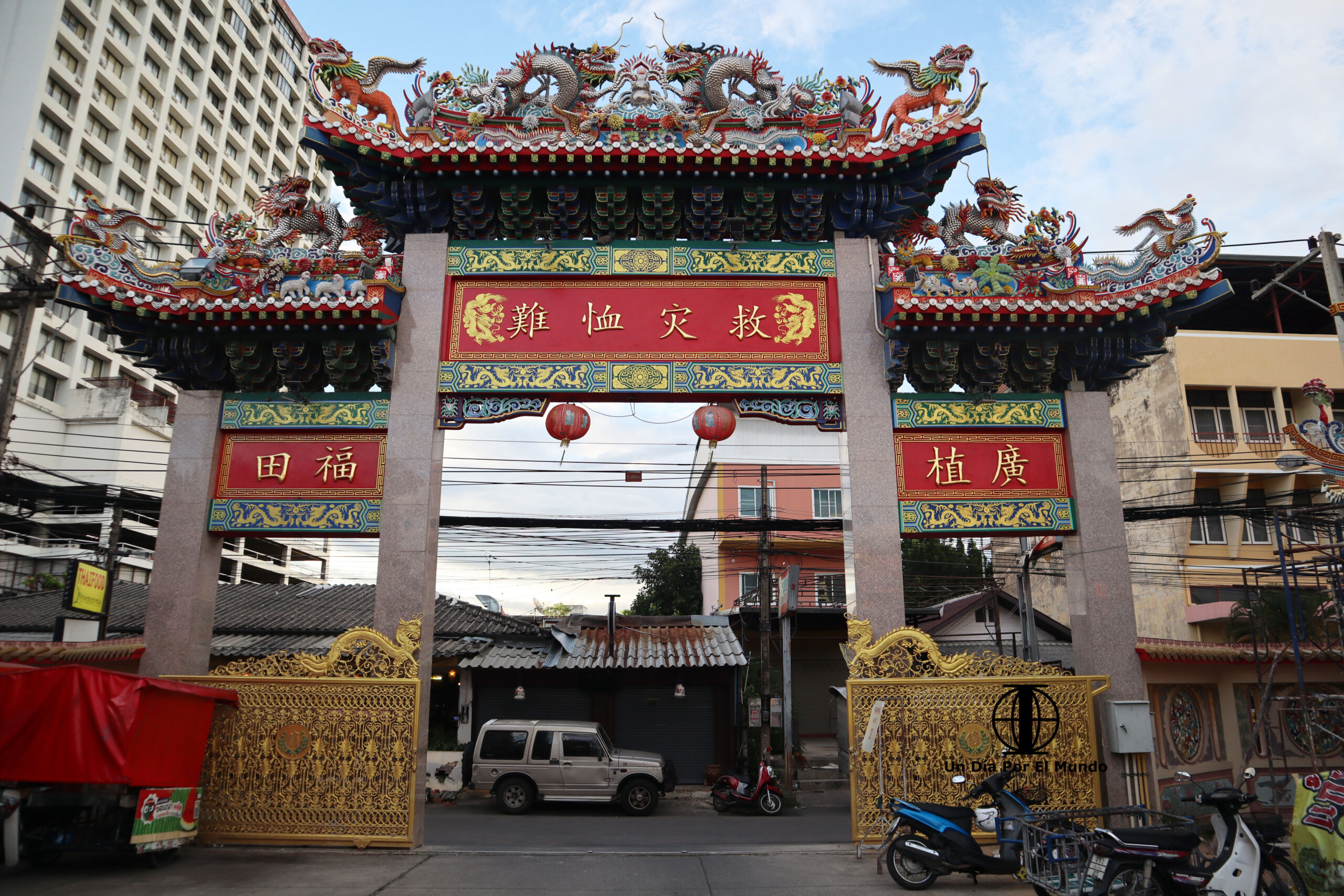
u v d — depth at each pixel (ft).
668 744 75.10
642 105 40.45
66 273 36.99
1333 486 43.37
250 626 78.28
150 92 177.68
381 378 38.91
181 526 37.70
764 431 118.21
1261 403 86.84
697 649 77.05
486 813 61.82
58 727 29.71
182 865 31.99
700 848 36.96
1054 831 30.19
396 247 43.01
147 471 121.60
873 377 39.70
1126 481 90.68
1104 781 35.96
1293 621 44.98
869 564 37.78
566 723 64.54
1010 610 88.53
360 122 38.91
